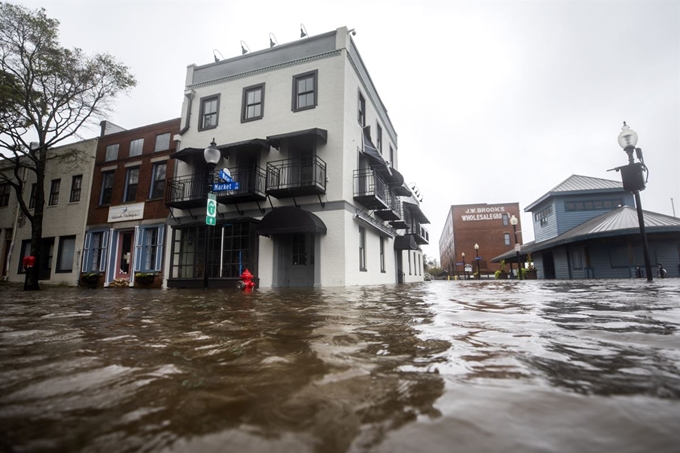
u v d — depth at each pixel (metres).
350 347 1.47
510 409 0.76
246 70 12.80
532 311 2.73
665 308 2.71
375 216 13.89
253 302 4.22
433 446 0.60
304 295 5.73
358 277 11.37
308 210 10.83
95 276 13.35
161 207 13.31
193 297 5.59
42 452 0.58
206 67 13.54
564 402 0.79
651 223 15.30
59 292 8.55
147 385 0.97
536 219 25.89
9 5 10.92
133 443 0.62
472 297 4.61
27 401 0.84
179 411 0.78
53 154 16.39
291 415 0.75
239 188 10.67
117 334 1.89
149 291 8.73
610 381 0.94
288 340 1.66
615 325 1.92
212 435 0.65
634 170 7.44
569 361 1.16
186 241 12.32
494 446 0.60
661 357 1.19
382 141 16.53
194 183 12.51
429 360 1.21
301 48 12.16
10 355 1.36
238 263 10.96
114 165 14.70
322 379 1.01
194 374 1.08
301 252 10.83
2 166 18.11
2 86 10.84
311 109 11.57
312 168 11.16
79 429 0.68
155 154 13.83
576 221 21.50
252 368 1.14
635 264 15.95
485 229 43.69
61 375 1.07
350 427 0.69
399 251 18.62
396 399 0.84
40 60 11.73
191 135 13.17
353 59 12.45
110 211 14.32
